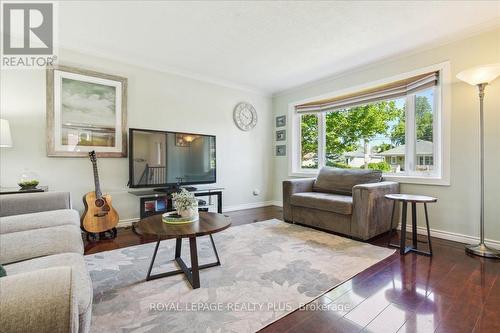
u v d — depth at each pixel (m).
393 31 2.67
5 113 2.65
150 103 3.57
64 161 2.95
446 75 2.81
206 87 4.15
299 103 4.61
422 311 1.46
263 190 4.97
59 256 1.15
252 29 2.64
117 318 1.38
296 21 2.48
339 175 3.52
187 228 1.78
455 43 2.76
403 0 2.17
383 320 1.38
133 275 1.90
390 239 2.78
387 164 3.54
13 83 2.70
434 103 3.01
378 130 3.65
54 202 1.84
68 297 0.58
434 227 2.91
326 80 4.16
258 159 4.88
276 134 5.06
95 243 2.66
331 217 3.02
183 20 2.46
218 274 1.92
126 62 3.37
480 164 2.53
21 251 1.19
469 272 1.96
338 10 2.31
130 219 3.39
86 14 2.36
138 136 3.28
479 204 2.60
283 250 2.43
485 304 1.52
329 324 1.34
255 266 2.07
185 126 3.90
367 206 2.68
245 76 4.09
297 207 3.43
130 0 2.16
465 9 2.29
